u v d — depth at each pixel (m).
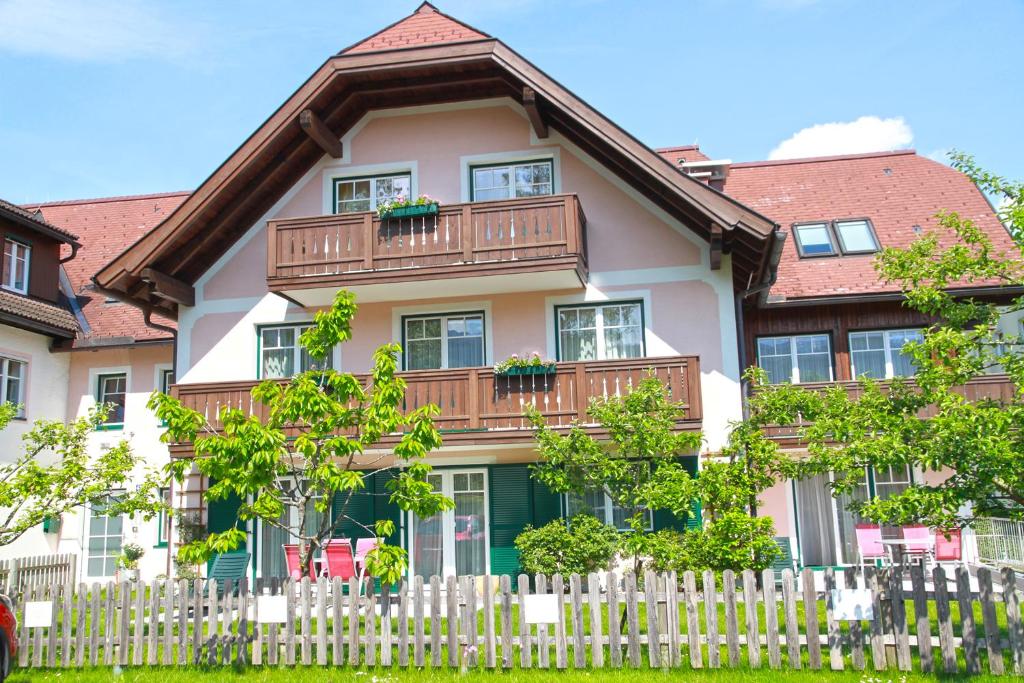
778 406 11.08
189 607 10.33
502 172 17.09
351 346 16.92
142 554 18.52
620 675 8.87
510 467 15.99
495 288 16.19
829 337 17.23
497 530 15.82
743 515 10.53
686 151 21.56
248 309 17.30
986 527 15.14
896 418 9.71
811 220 19.06
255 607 9.98
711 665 9.03
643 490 12.10
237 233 17.56
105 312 20.42
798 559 16.06
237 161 16.02
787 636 9.04
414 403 15.31
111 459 12.52
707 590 9.15
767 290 16.30
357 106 17.53
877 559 16.41
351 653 9.60
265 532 16.48
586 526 14.09
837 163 20.97
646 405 13.18
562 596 9.30
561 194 15.58
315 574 15.57
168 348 19.75
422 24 17.12
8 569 13.87
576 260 15.02
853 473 9.83
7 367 18.53
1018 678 8.58
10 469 12.55
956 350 9.89
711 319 15.87
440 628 9.48
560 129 16.84
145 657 10.26
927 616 8.92
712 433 15.52
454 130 17.30
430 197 16.91
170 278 16.73
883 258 10.38
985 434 8.77
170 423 10.12
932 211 18.94
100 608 10.33
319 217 15.97
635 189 16.42
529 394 15.04
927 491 9.23
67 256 22.09
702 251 16.06
